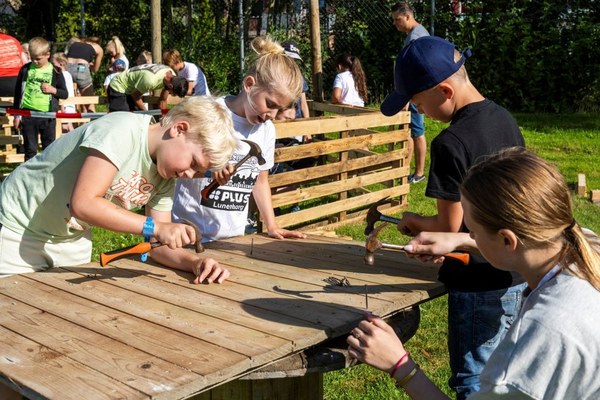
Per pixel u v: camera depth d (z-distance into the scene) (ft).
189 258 9.62
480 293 8.69
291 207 24.43
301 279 9.31
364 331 7.13
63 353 6.78
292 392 8.57
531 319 5.68
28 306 8.20
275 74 10.66
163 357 6.66
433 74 8.63
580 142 35.17
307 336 7.20
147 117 9.05
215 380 6.33
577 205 25.30
